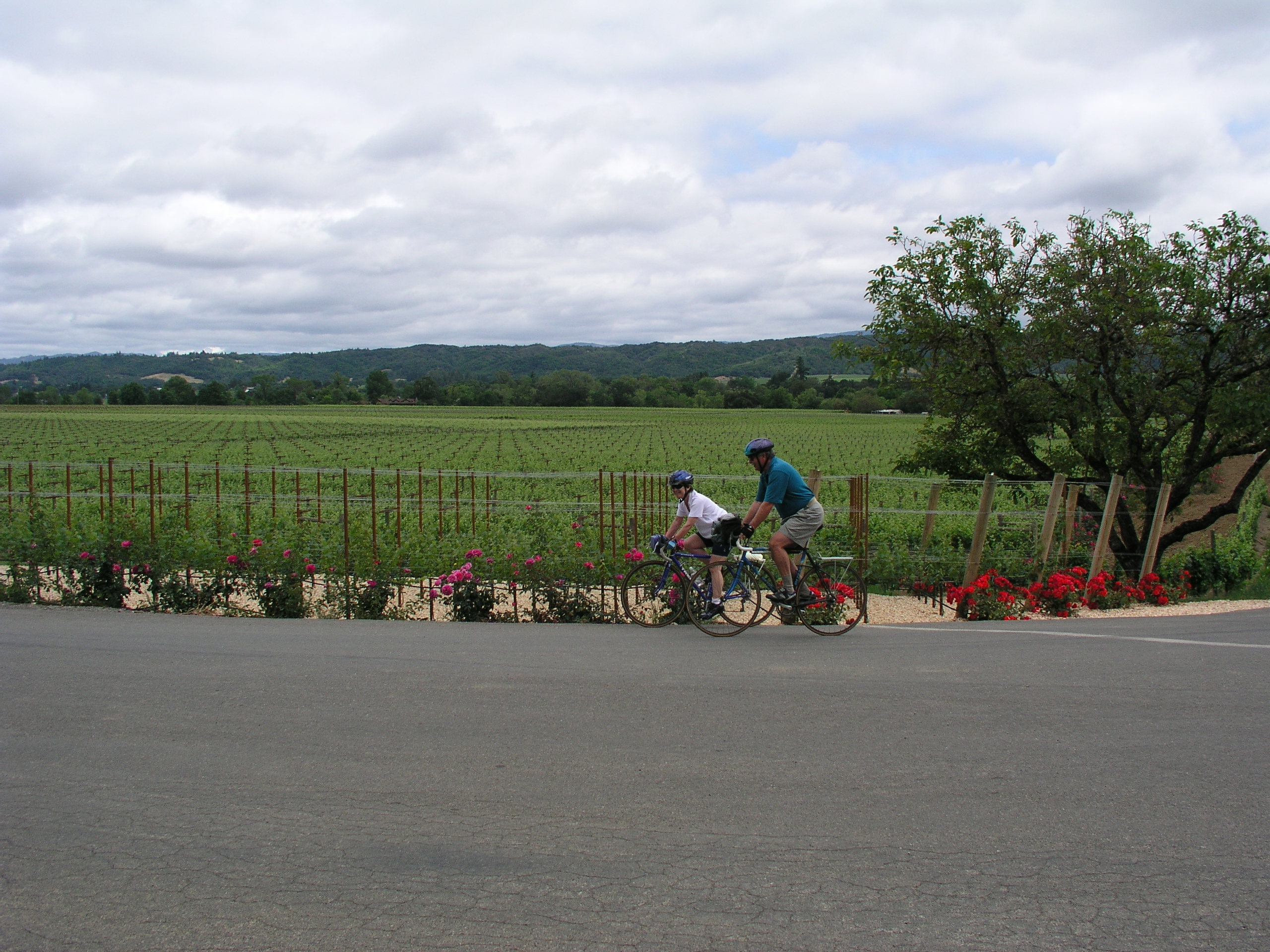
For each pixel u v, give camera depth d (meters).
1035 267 15.62
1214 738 5.09
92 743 4.84
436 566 9.73
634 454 58.78
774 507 8.18
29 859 3.54
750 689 6.04
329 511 16.58
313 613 9.28
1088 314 14.74
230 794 4.17
